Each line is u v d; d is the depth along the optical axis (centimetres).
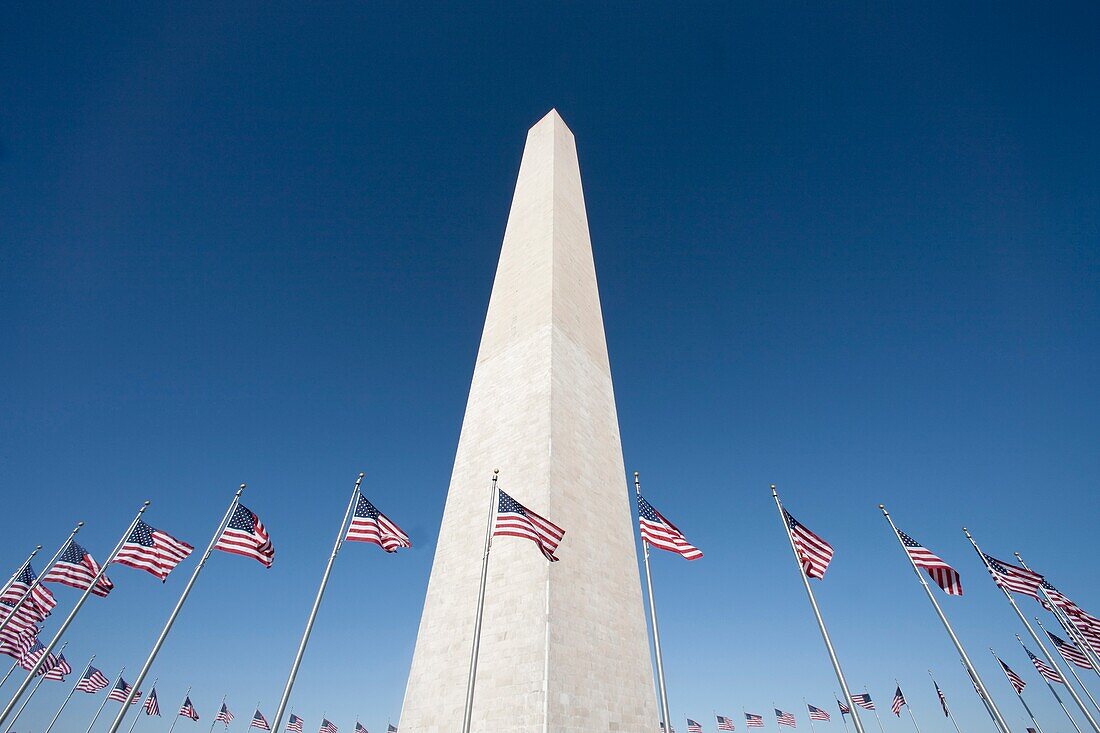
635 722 2045
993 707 1559
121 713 1467
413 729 2042
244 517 1834
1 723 1570
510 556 2152
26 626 2102
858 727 1448
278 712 1515
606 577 2286
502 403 2762
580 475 2442
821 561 1723
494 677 1898
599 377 3083
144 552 1902
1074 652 2791
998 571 2203
